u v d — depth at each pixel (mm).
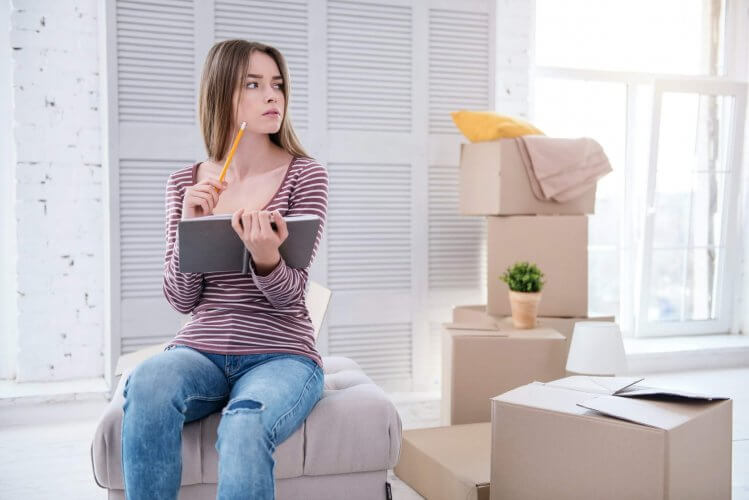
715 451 1676
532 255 3115
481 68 3555
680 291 4516
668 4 4531
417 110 3441
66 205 3225
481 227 3574
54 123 3186
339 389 1924
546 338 2646
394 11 3383
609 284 4488
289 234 1463
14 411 2977
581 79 4297
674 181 4410
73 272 3254
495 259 3131
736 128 4445
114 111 2996
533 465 1709
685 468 1552
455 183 3527
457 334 2648
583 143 3168
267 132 1678
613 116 4418
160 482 1342
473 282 3574
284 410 1405
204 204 1550
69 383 3203
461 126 3320
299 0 3227
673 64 4555
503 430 1768
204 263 1445
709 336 4500
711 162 4457
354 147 3346
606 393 1807
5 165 3326
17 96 3123
